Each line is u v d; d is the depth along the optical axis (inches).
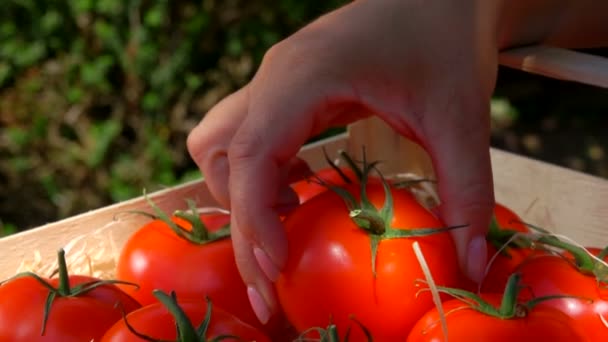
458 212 16.3
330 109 17.0
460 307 15.1
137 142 53.1
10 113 52.8
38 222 51.1
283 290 16.2
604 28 20.7
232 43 52.9
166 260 18.2
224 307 17.9
